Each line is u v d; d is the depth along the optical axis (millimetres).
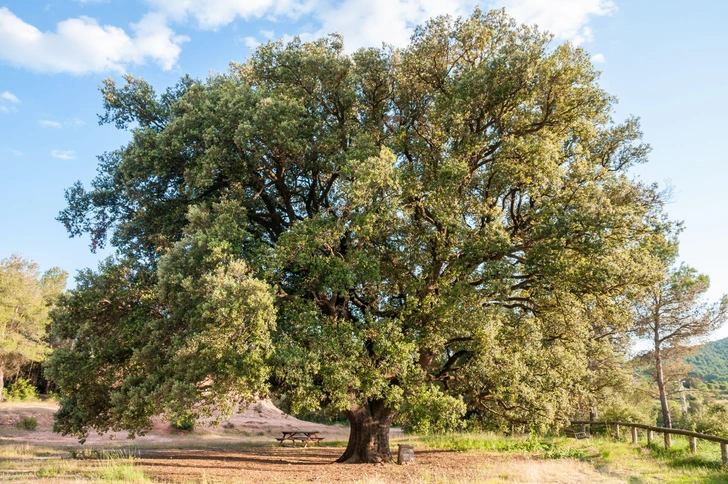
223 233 13047
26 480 11375
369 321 14609
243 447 24219
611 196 14664
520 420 16953
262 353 12328
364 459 16844
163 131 14734
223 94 14992
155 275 14625
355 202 13523
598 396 28594
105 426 15562
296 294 14867
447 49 16719
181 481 12125
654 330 31203
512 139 14625
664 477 12664
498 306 14922
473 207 15898
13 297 38906
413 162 16906
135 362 13555
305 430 38188
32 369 48469
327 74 16188
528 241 14938
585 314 16750
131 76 16531
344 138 16766
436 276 16094
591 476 13055
